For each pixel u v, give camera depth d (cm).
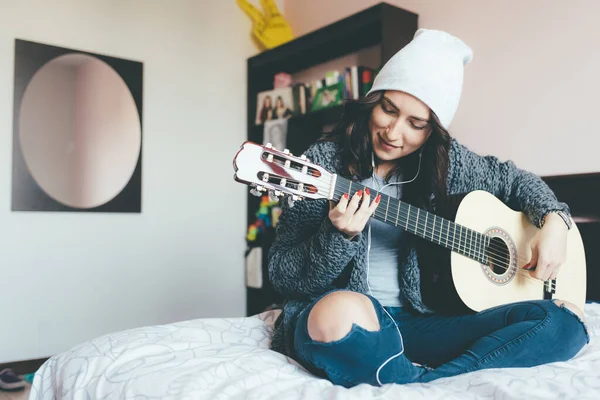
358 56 309
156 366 99
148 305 310
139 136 307
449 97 124
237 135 348
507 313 111
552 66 216
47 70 280
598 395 86
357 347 90
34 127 276
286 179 103
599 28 202
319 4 337
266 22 349
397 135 121
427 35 129
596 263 189
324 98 299
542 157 219
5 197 270
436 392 88
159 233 315
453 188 143
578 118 207
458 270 124
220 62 342
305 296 120
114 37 303
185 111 327
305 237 126
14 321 271
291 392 87
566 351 107
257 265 330
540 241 132
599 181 193
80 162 289
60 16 287
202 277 330
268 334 137
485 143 240
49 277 280
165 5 321
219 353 110
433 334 117
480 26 243
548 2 218
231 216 343
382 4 256
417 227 119
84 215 291
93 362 106
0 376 245
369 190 111
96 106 295
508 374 95
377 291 126
